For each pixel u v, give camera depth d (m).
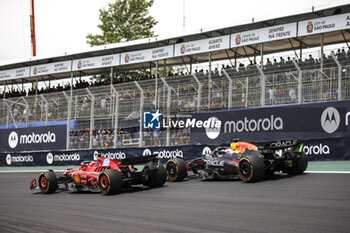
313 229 4.90
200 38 19.34
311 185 8.62
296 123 13.92
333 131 13.06
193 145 16.64
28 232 5.83
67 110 21.50
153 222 5.94
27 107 23.22
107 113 19.72
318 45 19.02
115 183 9.31
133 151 18.41
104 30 35.91
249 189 8.64
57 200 9.28
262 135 14.74
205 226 5.44
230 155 10.78
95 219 6.48
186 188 9.70
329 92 13.70
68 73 27.78
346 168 11.59
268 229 5.04
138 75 31.33
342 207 6.12
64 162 21.16
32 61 25.23
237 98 15.88
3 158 24.27
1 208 8.45
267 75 15.27
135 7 36.09
